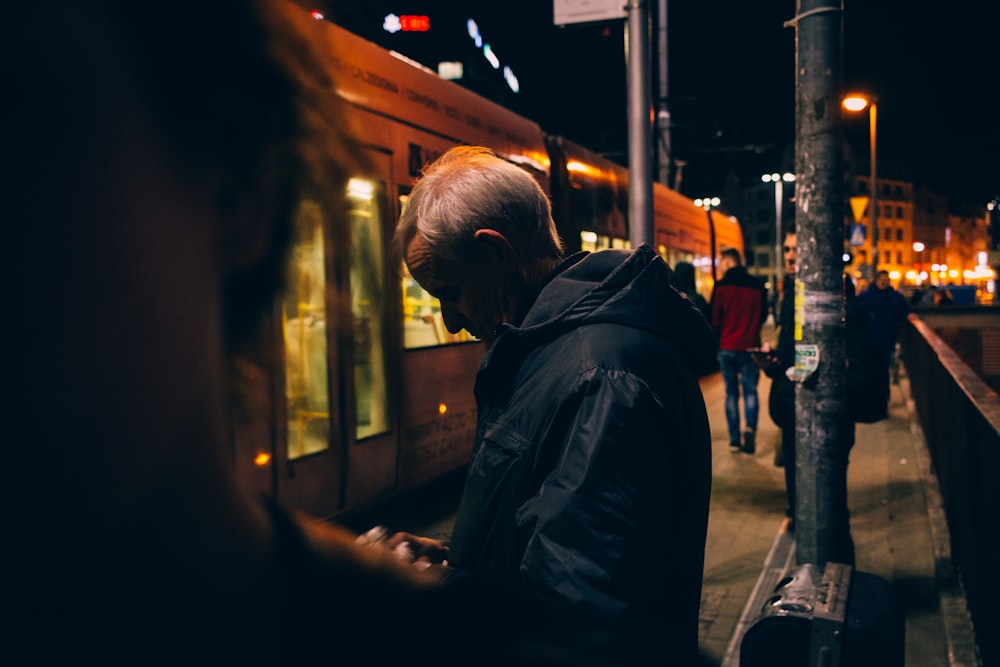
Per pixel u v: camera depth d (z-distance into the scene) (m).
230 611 0.33
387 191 5.41
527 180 1.73
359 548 0.42
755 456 8.45
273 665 0.34
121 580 0.29
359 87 5.20
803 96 4.28
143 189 0.30
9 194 0.26
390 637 0.38
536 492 1.44
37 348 0.27
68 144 0.28
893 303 13.01
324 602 0.37
